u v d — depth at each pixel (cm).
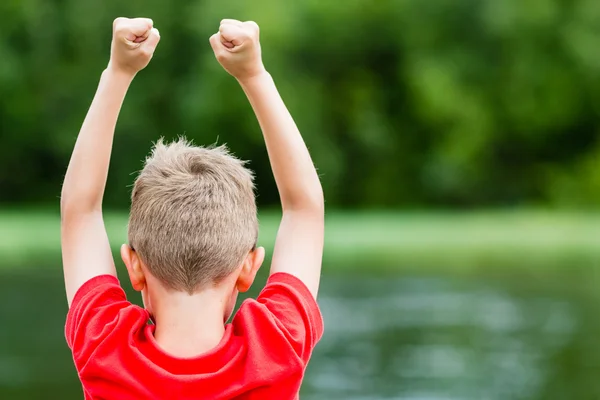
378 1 3947
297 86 3819
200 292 217
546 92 4034
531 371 924
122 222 2733
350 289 1519
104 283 238
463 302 1383
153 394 212
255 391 215
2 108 3725
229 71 245
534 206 4053
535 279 1659
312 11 3866
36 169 3878
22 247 2198
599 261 1964
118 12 3700
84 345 219
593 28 4012
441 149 4031
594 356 991
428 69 3984
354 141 4034
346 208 4031
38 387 832
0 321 1195
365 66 4066
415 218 3525
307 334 229
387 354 1005
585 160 4097
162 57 3722
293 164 252
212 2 3709
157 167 220
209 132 3731
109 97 246
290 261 248
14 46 3728
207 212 214
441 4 3962
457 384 864
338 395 827
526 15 3934
